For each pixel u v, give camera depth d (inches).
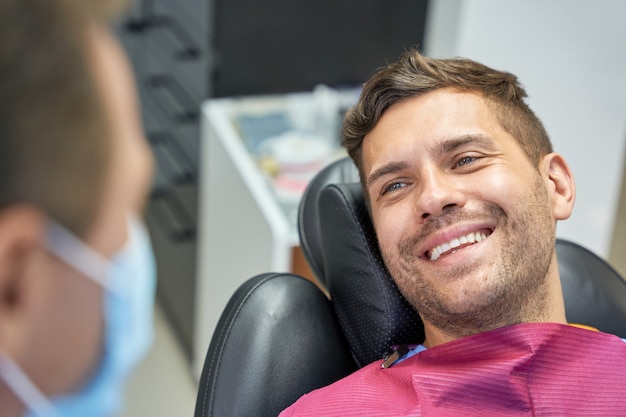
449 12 94.9
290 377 49.5
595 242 102.5
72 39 14.9
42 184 14.9
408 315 52.6
